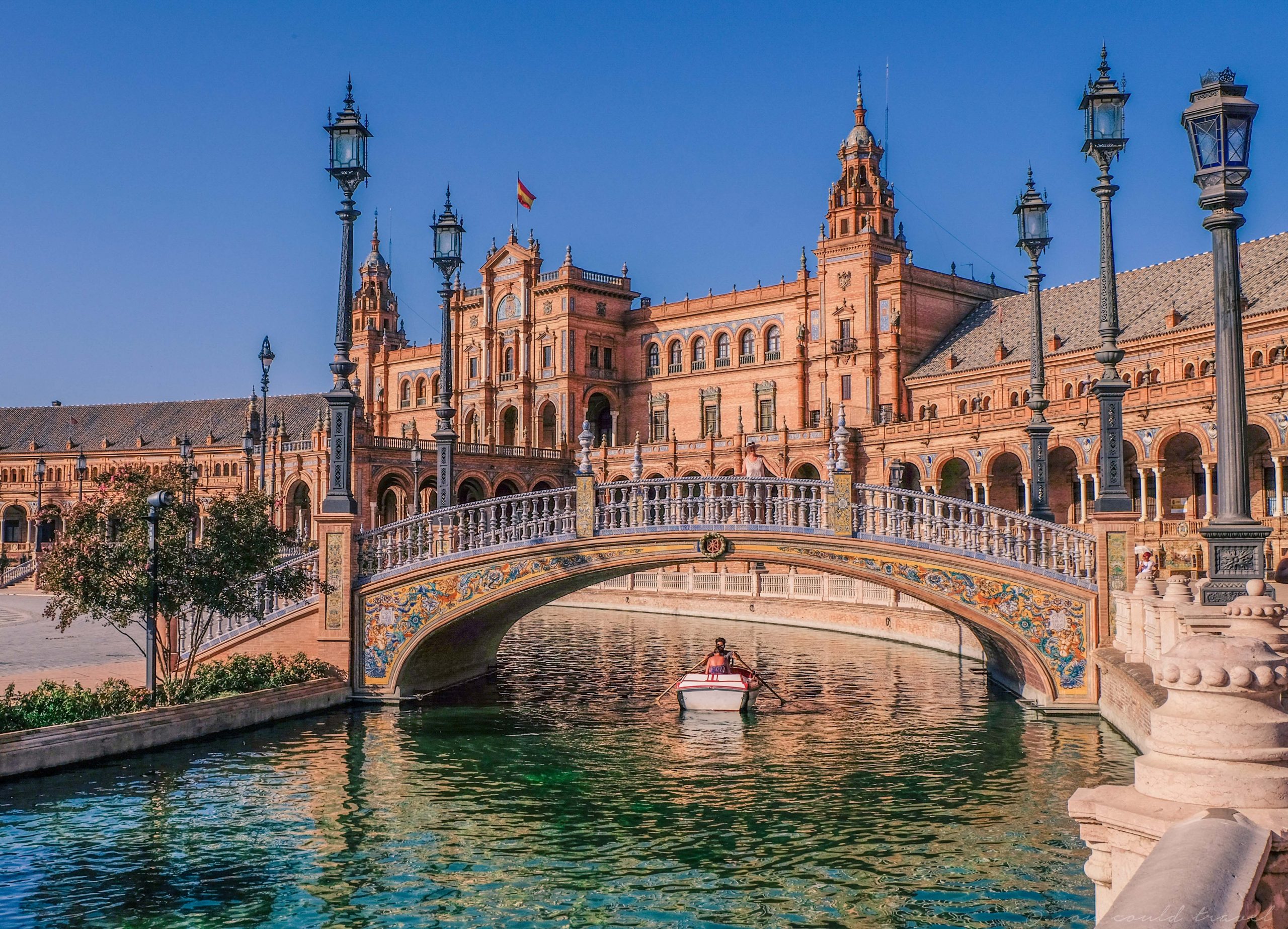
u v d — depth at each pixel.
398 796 18.55
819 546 24.72
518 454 96.06
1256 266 62.81
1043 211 29.56
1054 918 13.06
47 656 32.28
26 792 18.38
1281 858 5.22
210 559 23.67
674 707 27.17
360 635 26.88
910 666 35.56
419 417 116.44
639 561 25.52
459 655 31.48
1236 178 15.45
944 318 87.00
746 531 24.95
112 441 132.00
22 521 130.88
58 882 14.42
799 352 89.81
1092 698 23.86
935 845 15.76
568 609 63.91
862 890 14.05
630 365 104.25
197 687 23.33
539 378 102.81
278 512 93.25
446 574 26.42
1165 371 63.03
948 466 72.31
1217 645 5.82
